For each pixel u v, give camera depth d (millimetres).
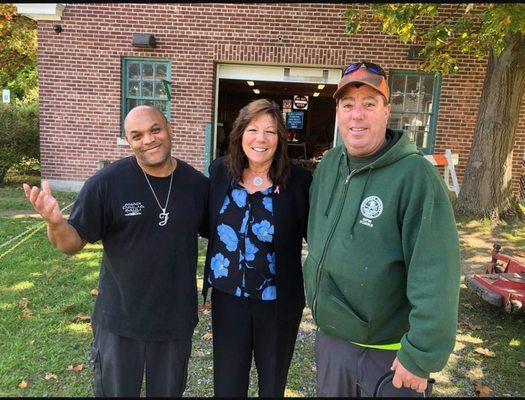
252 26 9297
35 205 1947
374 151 1942
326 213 2053
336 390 2076
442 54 8109
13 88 23812
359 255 1867
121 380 2262
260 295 2270
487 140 7922
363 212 1874
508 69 7688
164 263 2201
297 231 2346
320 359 2164
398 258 1834
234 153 2303
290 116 18797
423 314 1700
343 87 1933
